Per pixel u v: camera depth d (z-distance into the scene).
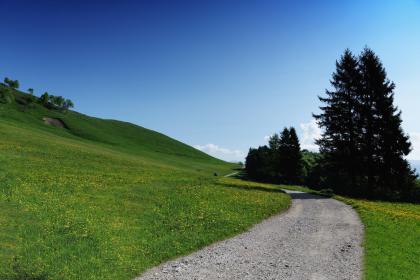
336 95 64.81
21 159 46.72
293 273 18.64
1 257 18.16
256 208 37.22
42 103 153.88
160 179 50.25
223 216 31.81
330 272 18.73
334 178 70.00
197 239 24.73
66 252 19.69
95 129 143.62
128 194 36.47
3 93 134.38
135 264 19.22
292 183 91.62
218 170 115.25
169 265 19.83
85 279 16.81
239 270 19.09
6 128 72.81
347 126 62.41
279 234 27.48
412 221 34.75
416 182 61.16
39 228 22.95
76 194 33.31
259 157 110.00
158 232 25.44
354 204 44.28
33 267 17.45
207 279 17.73
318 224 31.45
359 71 63.44
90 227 24.20
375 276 17.92
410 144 58.56
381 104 60.31
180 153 155.12
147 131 178.12
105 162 60.19
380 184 60.28
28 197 29.59
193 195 40.25
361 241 25.23
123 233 24.16
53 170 43.59
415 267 20.09
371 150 59.28
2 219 23.50
